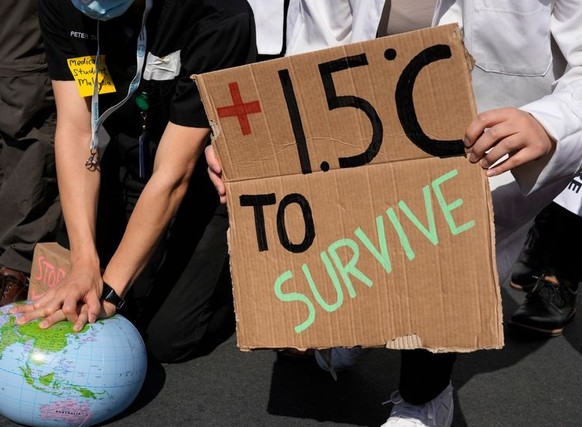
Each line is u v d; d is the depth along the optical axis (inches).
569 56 76.7
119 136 106.2
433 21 81.4
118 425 92.3
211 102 74.1
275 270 75.8
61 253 104.1
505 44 78.7
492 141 67.3
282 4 120.6
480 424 96.3
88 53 96.5
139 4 93.5
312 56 69.8
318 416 96.3
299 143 72.8
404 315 72.1
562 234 118.0
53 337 86.5
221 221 107.5
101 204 110.0
